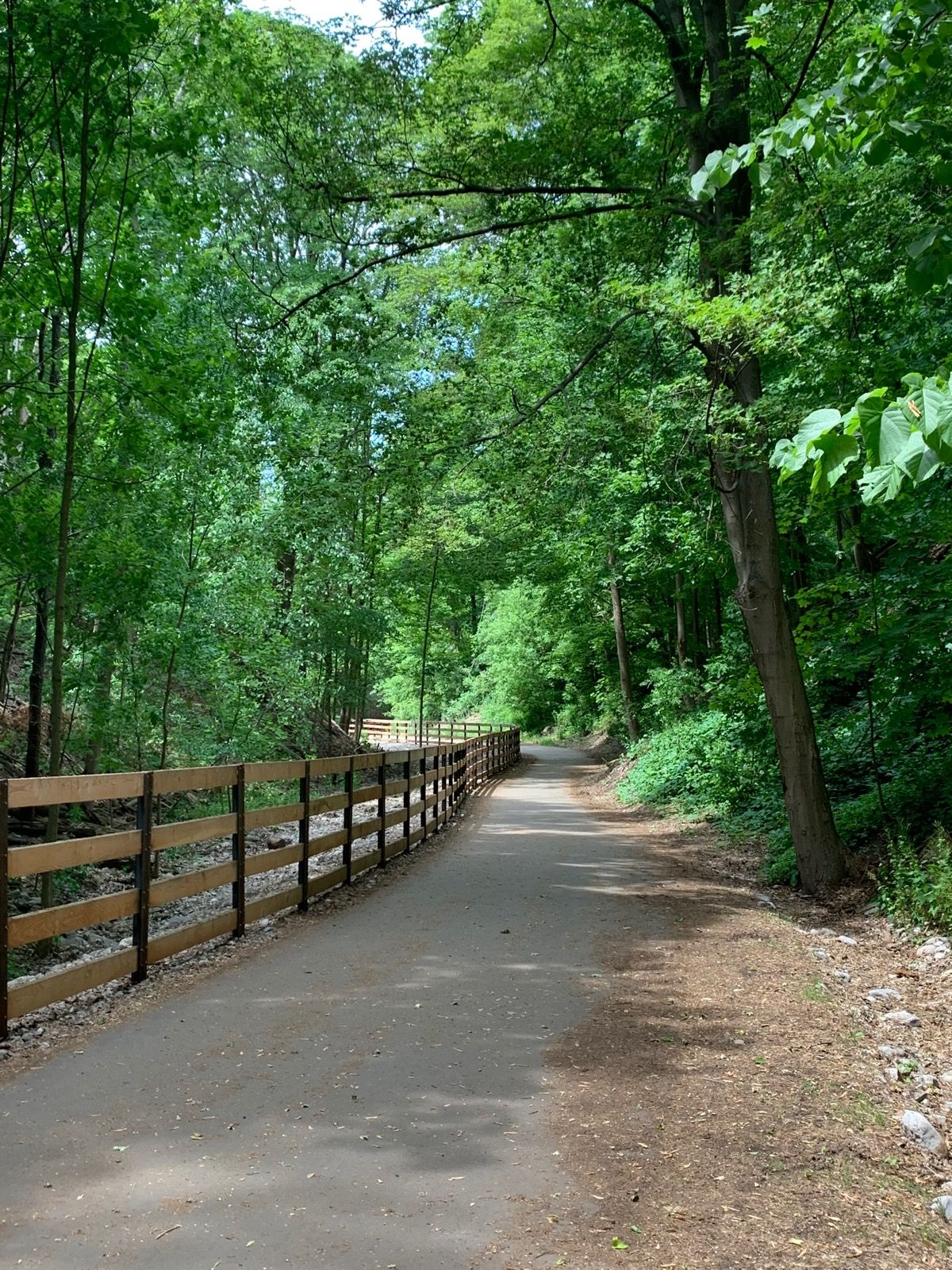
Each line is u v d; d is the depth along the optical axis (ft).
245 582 52.19
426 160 36.17
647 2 35.99
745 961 21.12
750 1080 13.98
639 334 38.75
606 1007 17.52
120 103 29.63
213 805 53.47
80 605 35.88
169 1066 14.34
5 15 26.22
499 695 160.76
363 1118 12.47
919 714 33.37
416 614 115.85
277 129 36.32
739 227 28.84
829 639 32.53
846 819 34.27
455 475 39.27
